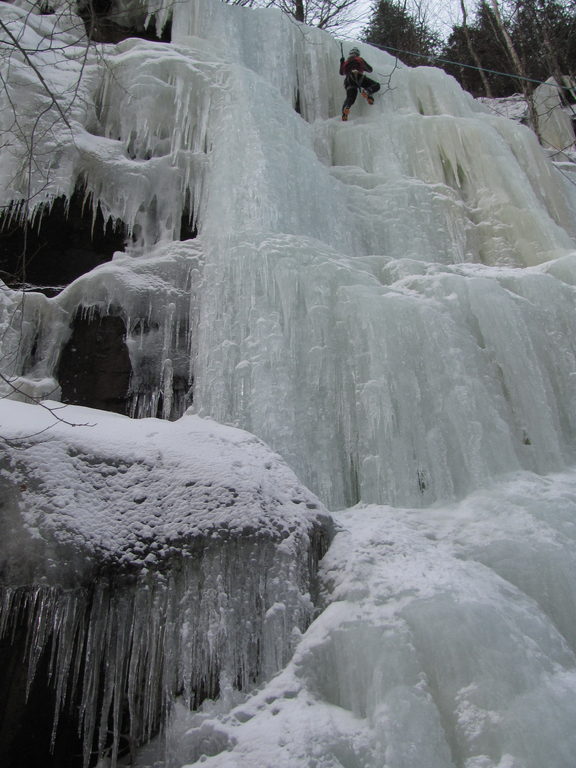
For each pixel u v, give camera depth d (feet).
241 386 18.07
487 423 17.54
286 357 18.51
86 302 20.99
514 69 60.75
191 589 11.44
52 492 11.50
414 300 19.75
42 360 20.40
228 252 20.76
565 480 16.63
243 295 19.76
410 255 27.32
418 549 13.30
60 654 10.71
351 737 9.60
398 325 18.86
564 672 10.39
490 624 10.77
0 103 22.81
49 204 22.58
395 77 36.76
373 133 32.99
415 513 15.61
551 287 22.15
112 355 20.51
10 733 11.20
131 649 11.09
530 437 18.33
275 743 9.48
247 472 13.38
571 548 13.20
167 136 26.89
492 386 18.88
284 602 11.75
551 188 35.50
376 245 27.71
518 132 35.70
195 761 10.05
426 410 17.98
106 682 10.89
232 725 10.16
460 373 18.26
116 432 13.39
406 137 32.78
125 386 20.13
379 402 17.47
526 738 9.05
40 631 10.83
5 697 11.16
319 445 17.53
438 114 35.91
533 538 13.50
